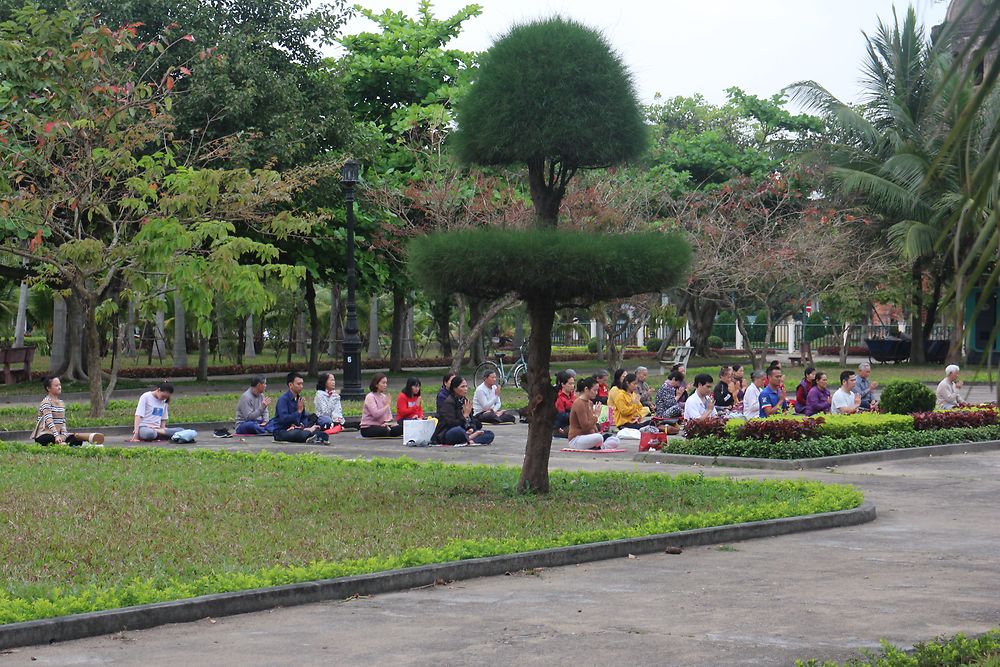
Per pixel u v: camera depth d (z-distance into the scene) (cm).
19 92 2031
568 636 684
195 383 3631
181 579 805
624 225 3306
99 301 2477
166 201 2267
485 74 1241
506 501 1212
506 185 3212
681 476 1400
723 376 2283
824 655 637
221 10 3416
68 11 2106
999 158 402
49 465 1499
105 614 690
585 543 956
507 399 2967
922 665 587
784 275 3594
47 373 3816
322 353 5991
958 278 420
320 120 3478
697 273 3466
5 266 3222
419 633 693
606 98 1218
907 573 890
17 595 748
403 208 3359
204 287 2269
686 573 888
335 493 1252
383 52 3931
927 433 1870
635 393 2261
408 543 958
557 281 1169
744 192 3978
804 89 4362
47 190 2295
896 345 4847
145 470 1462
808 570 902
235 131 3167
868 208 4225
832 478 1517
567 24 1233
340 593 793
